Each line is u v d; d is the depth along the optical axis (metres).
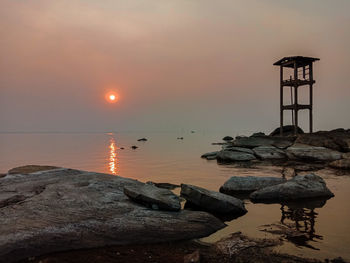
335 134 32.81
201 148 50.66
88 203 8.89
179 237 7.59
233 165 24.67
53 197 9.23
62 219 7.62
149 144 66.69
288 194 12.33
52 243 6.61
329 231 8.11
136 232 7.45
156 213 8.62
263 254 6.47
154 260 6.19
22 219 7.46
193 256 6.13
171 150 45.88
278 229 8.34
